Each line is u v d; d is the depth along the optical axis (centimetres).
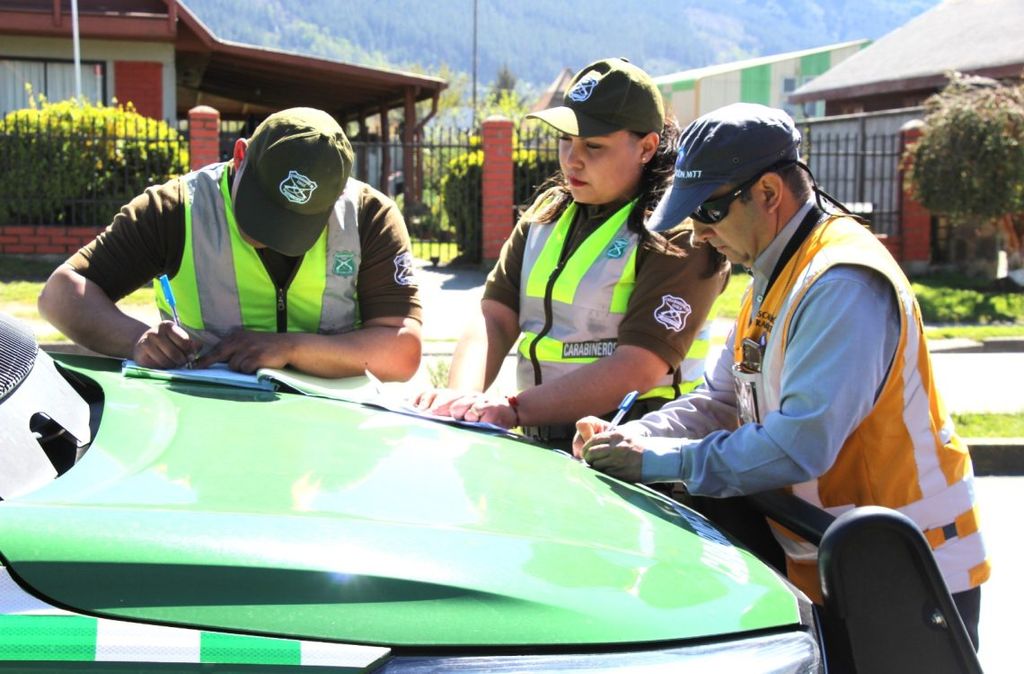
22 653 148
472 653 157
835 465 237
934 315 1227
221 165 318
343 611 157
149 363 277
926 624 194
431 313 1137
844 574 192
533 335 328
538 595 166
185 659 150
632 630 166
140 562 156
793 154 237
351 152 292
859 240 229
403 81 2261
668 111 315
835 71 3056
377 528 173
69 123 1402
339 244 313
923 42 2848
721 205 237
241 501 177
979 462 650
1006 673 395
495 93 5053
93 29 1809
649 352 299
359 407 258
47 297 306
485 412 285
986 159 1424
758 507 243
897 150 1691
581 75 308
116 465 189
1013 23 2622
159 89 1908
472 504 194
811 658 178
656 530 205
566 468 237
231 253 306
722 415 281
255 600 155
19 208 1400
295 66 2147
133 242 310
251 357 282
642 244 303
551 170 1522
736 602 181
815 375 221
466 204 1521
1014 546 521
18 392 204
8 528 158
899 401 229
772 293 240
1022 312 1256
